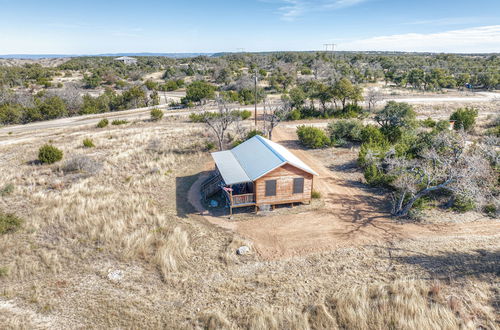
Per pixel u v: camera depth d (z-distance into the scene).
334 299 12.04
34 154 31.33
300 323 10.85
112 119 51.94
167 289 12.99
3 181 23.89
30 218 18.28
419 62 127.50
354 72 91.56
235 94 63.28
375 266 14.16
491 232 16.50
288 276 13.68
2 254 14.95
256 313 11.41
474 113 36.62
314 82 57.62
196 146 33.09
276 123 38.06
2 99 57.41
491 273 13.31
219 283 13.32
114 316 11.52
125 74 119.19
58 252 15.32
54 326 11.00
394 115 31.92
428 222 17.70
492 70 85.44
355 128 32.97
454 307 11.44
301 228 17.55
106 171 26.34
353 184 23.30
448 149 22.59
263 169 18.88
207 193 20.92
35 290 12.75
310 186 19.64
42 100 61.03
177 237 16.33
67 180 24.59
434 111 47.81
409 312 11.24
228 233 17.20
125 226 17.52
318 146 31.98
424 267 13.88
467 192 16.45
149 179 24.22
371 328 10.82
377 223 17.83
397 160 21.08
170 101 71.00
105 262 14.66
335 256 15.00
